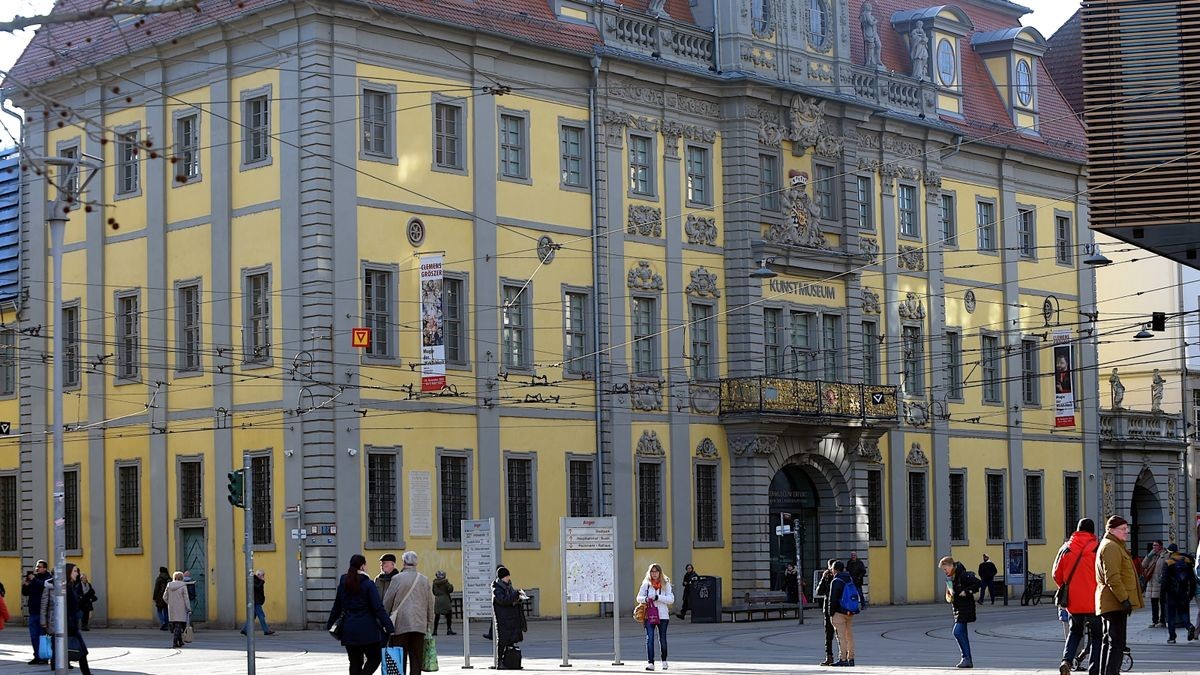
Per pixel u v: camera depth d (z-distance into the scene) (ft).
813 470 194.80
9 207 185.06
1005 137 223.10
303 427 153.89
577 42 173.27
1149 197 105.91
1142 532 248.52
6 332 186.39
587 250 174.40
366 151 157.48
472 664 114.42
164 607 151.43
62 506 108.88
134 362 169.99
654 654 115.55
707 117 186.50
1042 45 231.50
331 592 152.66
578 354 173.68
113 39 169.78
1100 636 84.89
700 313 184.85
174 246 165.99
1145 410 253.03
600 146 175.42
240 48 160.66
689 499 181.57
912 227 209.77
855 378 199.11
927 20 214.48
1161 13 106.52
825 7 199.41
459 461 163.22
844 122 199.41
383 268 157.89
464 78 165.17
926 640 136.67
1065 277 232.32
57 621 106.83
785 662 112.27
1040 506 226.79
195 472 164.45
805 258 192.13
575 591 110.63
